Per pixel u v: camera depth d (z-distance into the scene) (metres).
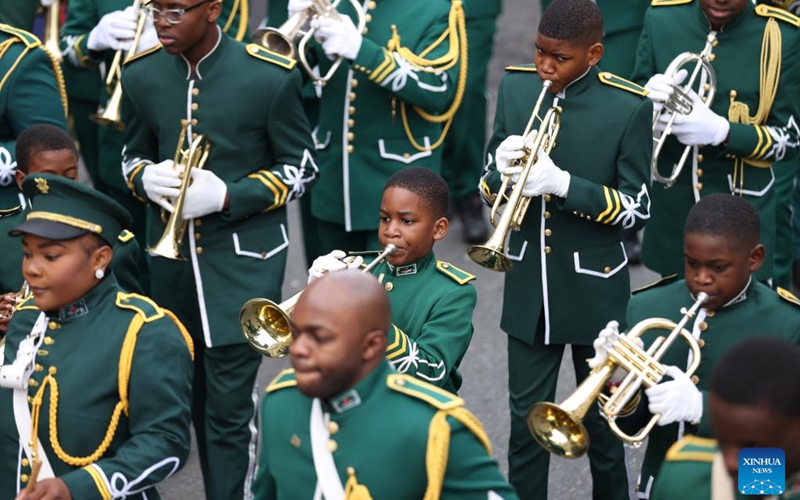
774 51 9.56
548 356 8.77
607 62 12.34
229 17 11.32
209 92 8.69
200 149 8.74
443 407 5.35
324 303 5.21
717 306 6.89
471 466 5.36
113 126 9.98
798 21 9.66
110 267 7.12
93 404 6.30
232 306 8.86
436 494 5.30
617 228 8.66
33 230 6.25
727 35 9.67
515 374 8.82
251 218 8.95
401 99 10.27
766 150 9.54
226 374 8.94
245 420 9.04
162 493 9.76
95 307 6.44
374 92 10.42
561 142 8.53
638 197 8.45
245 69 8.73
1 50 9.10
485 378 11.33
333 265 7.35
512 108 8.80
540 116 8.67
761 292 6.95
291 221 15.10
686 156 9.62
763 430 4.66
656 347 6.73
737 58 9.63
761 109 9.61
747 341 4.77
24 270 6.37
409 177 7.51
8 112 9.09
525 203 8.29
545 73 8.41
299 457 5.50
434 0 10.40
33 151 8.34
